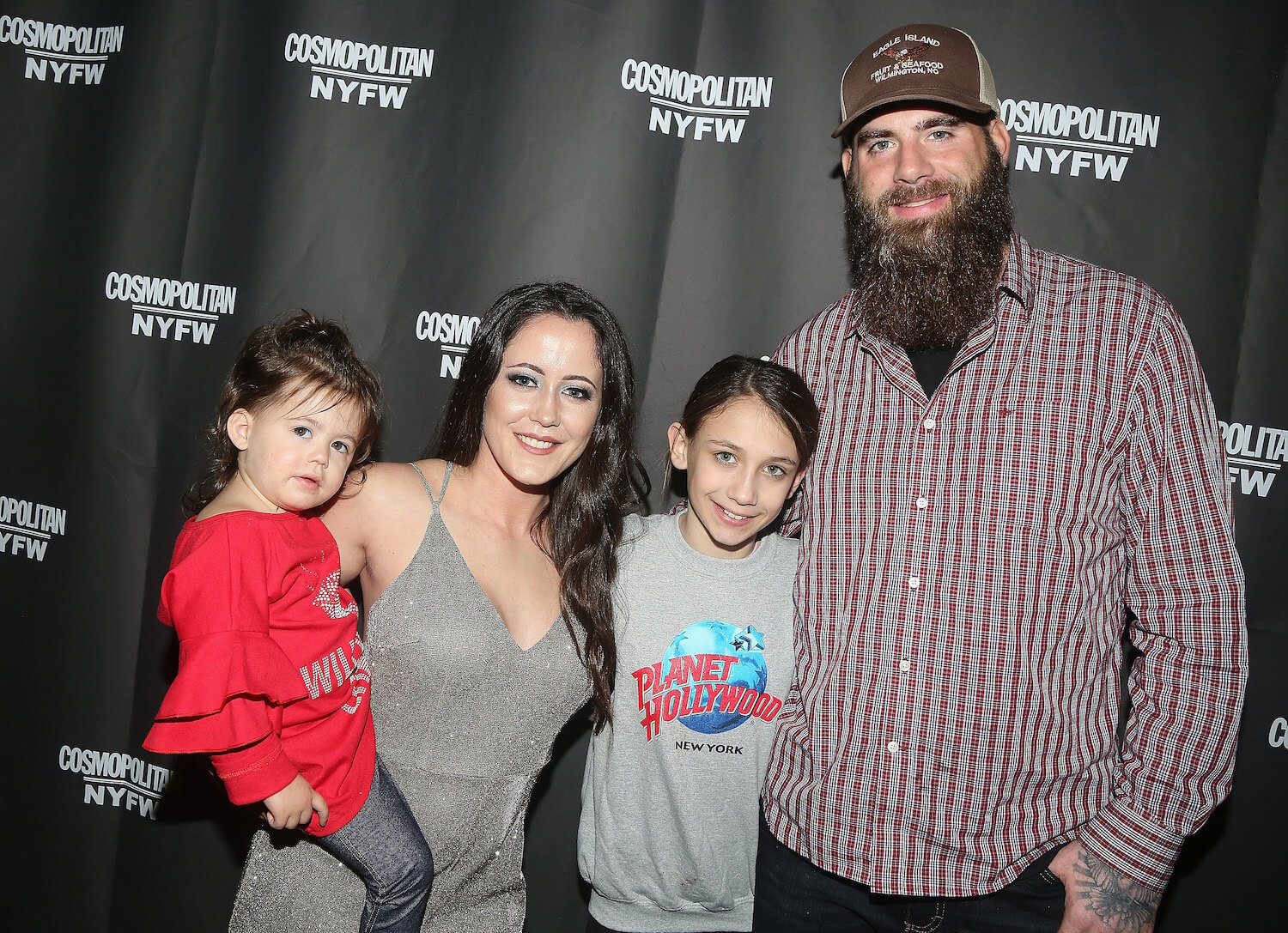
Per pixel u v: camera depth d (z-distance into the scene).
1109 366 1.55
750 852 1.79
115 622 2.35
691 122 2.18
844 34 2.13
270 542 1.48
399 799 1.57
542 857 2.31
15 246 2.35
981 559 1.55
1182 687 1.52
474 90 2.21
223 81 2.27
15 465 2.37
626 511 1.90
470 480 1.67
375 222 2.24
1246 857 2.14
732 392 1.69
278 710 1.47
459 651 1.54
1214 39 2.05
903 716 1.58
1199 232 2.07
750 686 1.73
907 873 1.58
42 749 2.40
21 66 2.34
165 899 2.38
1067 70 2.08
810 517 1.73
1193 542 1.51
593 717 1.81
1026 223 2.11
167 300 2.30
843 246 2.15
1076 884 1.56
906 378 1.63
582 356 1.60
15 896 2.43
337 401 1.55
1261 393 2.07
